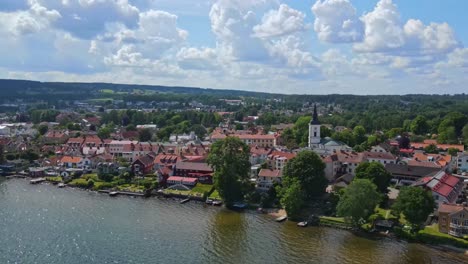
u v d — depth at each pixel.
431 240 144.25
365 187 154.88
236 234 152.12
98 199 196.75
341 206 156.00
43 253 131.12
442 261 130.75
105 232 150.88
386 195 177.88
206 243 142.75
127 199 198.88
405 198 150.00
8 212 170.62
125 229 154.75
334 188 193.12
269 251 136.88
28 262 124.75
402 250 138.75
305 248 139.75
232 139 195.75
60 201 190.88
